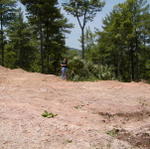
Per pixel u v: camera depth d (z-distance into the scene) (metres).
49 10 29.56
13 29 36.19
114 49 34.41
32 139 5.46
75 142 5.41
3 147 5.07
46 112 7.42
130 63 33.62
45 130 5.91
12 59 39.50
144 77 35.19
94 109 8.99
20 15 36.06
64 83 13.29
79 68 19.56
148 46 31.70
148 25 30.44
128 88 13.08
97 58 38.06
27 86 11.31
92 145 5.32
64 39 32.22
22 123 6.24
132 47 32.75
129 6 30.17
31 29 31.09
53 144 5.30
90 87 12.73
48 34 31.19
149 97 11.28
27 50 38.91
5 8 30.50
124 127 7.21
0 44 32.75
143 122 7.98
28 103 8.31
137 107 9.64
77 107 8.98
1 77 13.41
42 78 14.25
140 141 5.99
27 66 39.34
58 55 32.31
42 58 30.92
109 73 20.28
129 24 30.17
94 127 6.71
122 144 5.55
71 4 30.11
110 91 12.05
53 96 10.01
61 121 6.77
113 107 9.40
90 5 29.95
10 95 9.20
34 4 28.81
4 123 6.18
